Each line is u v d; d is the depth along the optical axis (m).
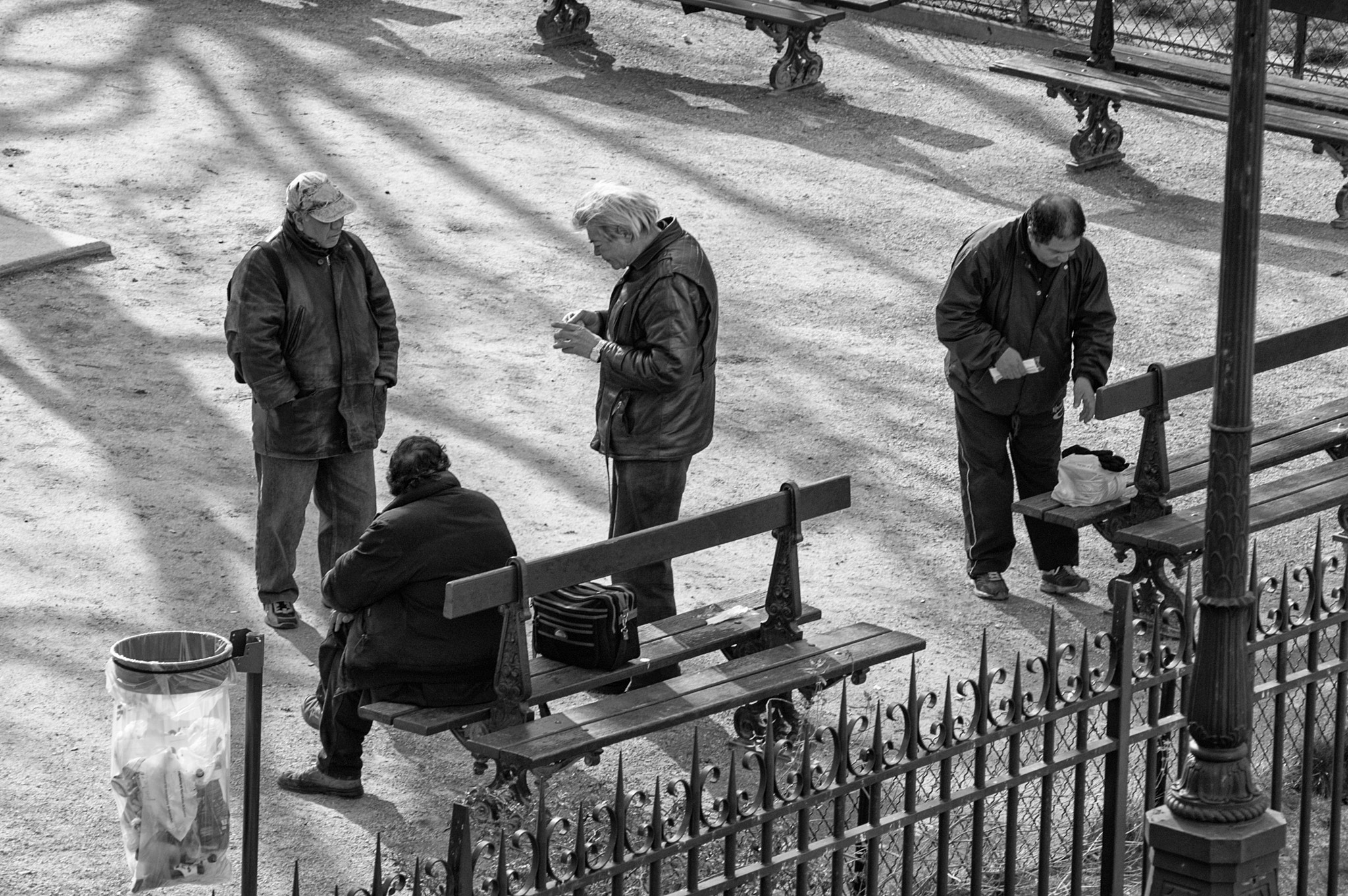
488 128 28.41
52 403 17.95
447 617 10.29
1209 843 9.18
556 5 32.44
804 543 16.27
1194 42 32.56
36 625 13.65
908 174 27.19
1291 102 26.05
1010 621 14.93
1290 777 12.81
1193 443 18.47
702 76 31.72
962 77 32.03
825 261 23.61
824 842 9.38
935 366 20.52
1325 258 24.20
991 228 14.55
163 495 16.16
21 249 21.61
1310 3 27.22
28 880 10.49
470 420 18.34
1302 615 10.85
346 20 33.88
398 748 12.49
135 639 8.73
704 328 12.89
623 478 13.19
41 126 27.17
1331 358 21.20
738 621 12.41
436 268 22.59
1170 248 24.52
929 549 16.27
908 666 14.03
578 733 10.60
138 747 8.45
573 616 11.40
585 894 10.27
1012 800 10.06
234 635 8.43
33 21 32.81
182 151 26.36
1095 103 27.25
